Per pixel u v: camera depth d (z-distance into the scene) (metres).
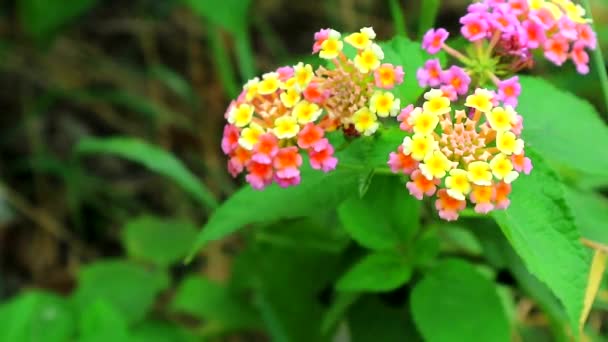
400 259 0.30
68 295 0.47
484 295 0.29
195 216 0.49
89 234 0.49
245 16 0.43
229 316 0.37
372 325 0.32
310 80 0.26
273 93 0.27
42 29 0.49
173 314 0.44
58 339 0.36
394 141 0.27
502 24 0.27
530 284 0.31
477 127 0.26
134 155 0.39
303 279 0.34
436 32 0.27
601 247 0.29
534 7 0.28
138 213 0.50
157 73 0.49
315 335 0.34
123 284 0.39
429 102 0.26
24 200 0.50
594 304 0.32
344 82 0.26
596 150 0.29
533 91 0.30
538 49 0.29
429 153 0.25
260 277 0.35
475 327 0.29
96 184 0.50
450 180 0.25
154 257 0.40
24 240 0.49
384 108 0.26
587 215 0.32
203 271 0.47
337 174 0.28
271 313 0.35
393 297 0.32
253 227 0.37
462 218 0.30
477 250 0.33
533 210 0.25
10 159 0.51
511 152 0.25
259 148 0.26
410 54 0.28
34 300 0.37
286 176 0.26
